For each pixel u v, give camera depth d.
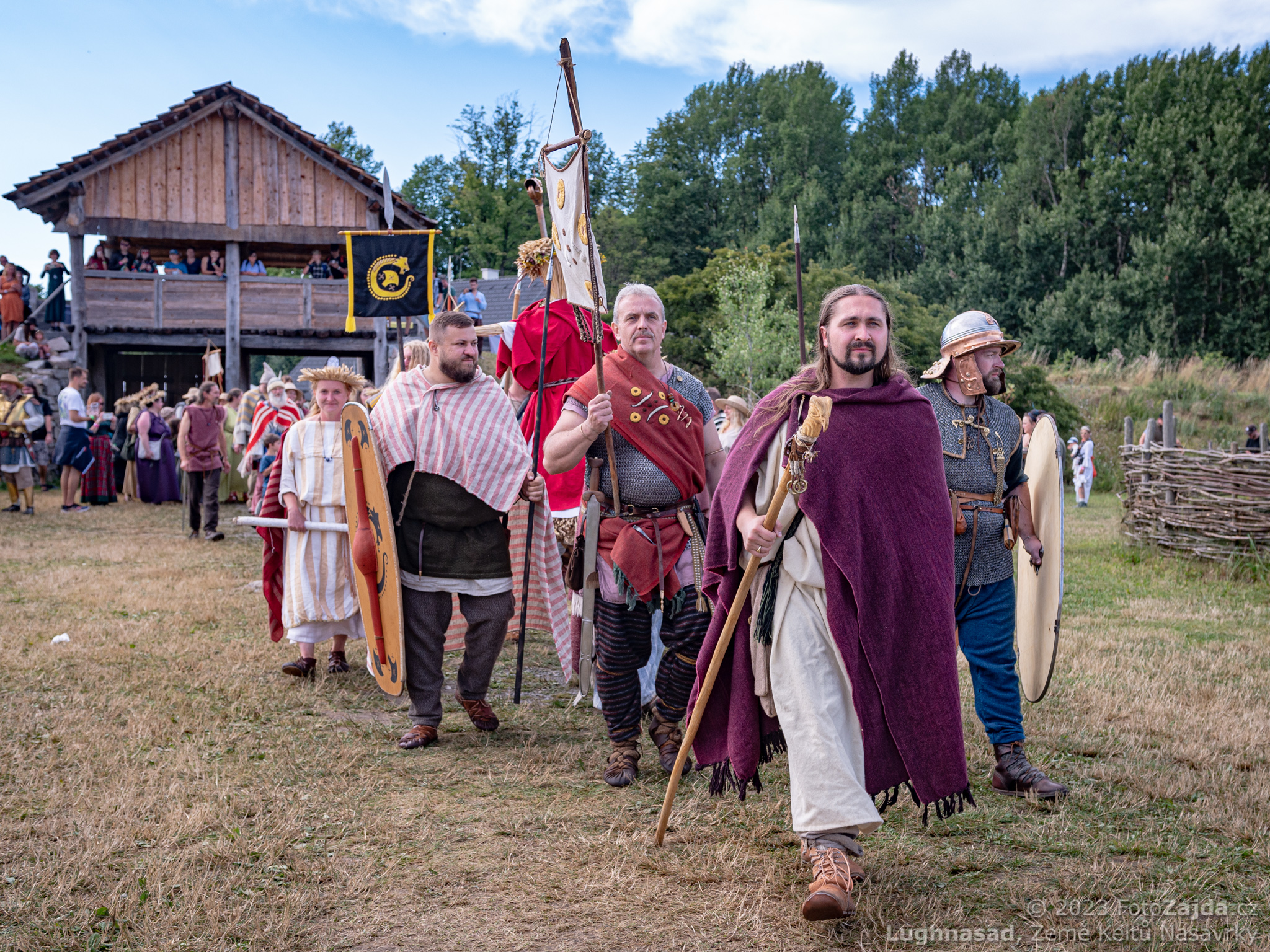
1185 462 10.80
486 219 60.19
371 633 4.62
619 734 4.07
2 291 21.09
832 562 2.91
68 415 15.05
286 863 3.18
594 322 3.96
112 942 2.66
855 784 2.79
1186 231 48.50
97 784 3.81
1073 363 39.16
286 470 5.52
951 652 2.99
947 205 59.44
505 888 3.04
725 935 2.76
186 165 20.50
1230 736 4.48
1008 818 3.62
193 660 5.82
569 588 4.50
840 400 3.02
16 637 6.28
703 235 69.62
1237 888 3.04
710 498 4.29
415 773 4.10
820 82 77.00
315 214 21.08
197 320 20.62
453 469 4.46
